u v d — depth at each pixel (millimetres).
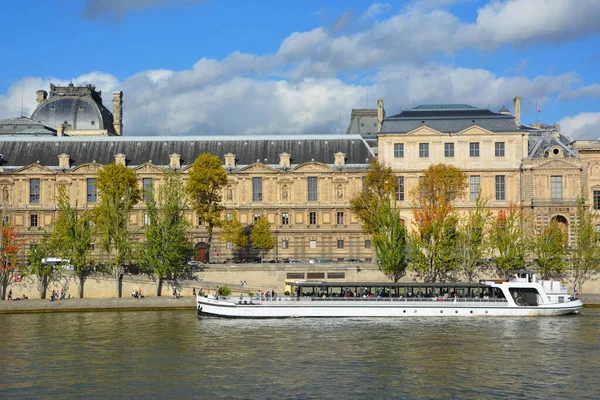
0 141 136375
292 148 135250
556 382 57844
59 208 119688
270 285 108000
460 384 57281
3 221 115000
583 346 70562
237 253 129500
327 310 89062
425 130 128625
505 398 53812
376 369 61812
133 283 104875
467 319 87562
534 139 135750
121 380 58719
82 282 104062
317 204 130500
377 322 85312
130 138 137500
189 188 114562
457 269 108000
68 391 55750
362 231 121312
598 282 108125
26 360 65438
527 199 126188
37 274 103188
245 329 80500
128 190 111562
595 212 126500
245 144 136000
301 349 69500
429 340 73688
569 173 125688
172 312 95625
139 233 117562
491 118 129375
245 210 131000
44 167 131375
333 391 55469
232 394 54844
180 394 54938
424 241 109250
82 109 157500
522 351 68375
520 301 90625
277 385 57125
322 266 108438
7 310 96062
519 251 107625
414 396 54250
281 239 130375
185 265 106875
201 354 67500
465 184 121125
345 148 134750
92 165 131750
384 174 116562
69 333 78188
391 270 106688
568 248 114750
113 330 80000
